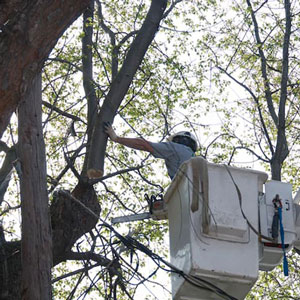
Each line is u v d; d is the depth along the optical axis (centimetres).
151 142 1805
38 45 1416
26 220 1834
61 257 2053
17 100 1409
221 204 1628
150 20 2083
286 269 1655
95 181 2091
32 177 1866
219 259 1602
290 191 1728
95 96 2253
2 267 1989
